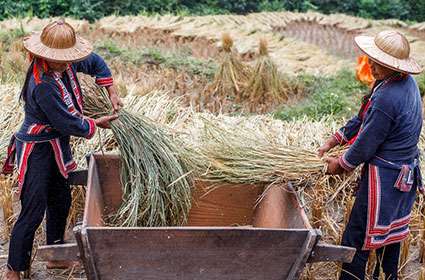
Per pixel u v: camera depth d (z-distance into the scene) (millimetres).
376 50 3510
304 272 4129
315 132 5766
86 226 3240
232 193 4168
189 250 3271
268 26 15445
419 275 4227
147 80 9383
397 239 3730
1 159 5180
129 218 3787
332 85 9562
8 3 15898
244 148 3924
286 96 9570
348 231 3773
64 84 3672
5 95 6184
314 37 15359
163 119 5754
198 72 10336
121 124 3857
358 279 3783
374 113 3494
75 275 4215
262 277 3357
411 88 3582
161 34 13156
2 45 11188
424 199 4875
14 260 3871
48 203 4098
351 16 19094
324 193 4836
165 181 3865
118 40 12555
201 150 4039
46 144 3744
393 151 3580
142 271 3318
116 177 4156
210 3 18547
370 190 3609
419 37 15914
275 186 3908
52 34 3494
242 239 3252
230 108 9000
